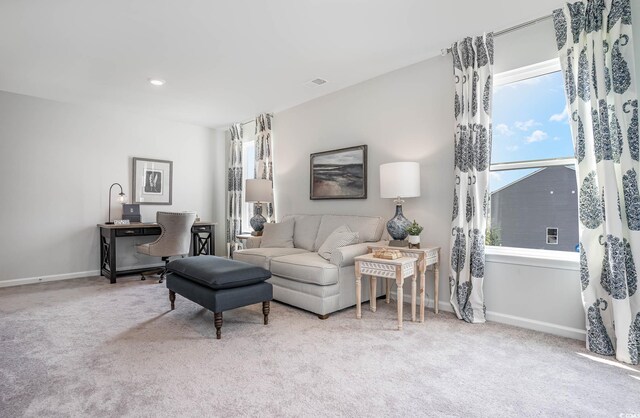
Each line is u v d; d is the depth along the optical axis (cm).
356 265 296
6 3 239
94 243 491
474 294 290
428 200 340
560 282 259
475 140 293
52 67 351
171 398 173
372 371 202
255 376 196
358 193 401
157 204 546
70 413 160
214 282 254
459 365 209
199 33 286
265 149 520
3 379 192
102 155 497
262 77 383
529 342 245
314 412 162
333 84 408
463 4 250
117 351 230
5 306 337
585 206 238
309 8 252
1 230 421
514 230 294
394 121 369
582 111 239
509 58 287
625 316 214
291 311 321
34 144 444
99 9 249
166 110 506
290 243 421
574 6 245
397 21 272
